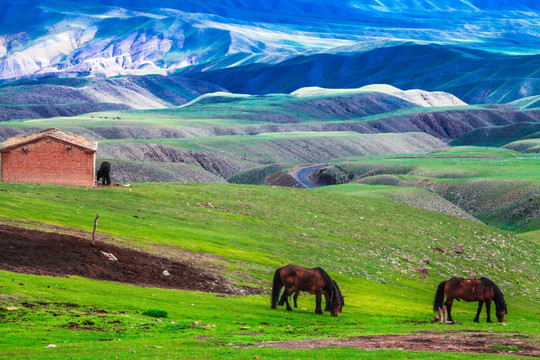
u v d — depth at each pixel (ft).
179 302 162.40
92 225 258.37
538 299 342.44
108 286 163.32
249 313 160.86
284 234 352.28
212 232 313.94
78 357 93.81
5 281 144.36
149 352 101.14
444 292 173.37
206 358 97.09
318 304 173.99
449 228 472.03
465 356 102.94
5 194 295.69
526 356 106.52
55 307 134.51
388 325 158.81
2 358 91.91
